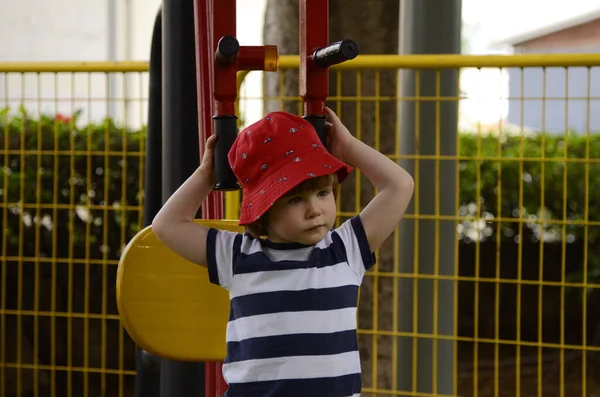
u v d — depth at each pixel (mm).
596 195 6629
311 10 2316
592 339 6516
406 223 4242
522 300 6648
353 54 2102
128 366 5941
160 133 3783
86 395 4629
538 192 6637
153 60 3764
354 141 2395
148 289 2723
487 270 6680
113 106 11492
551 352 6504
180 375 3514
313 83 2326
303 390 2156
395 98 4035
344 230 2324
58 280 5996
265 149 2176
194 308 2732
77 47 14219
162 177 3533
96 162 5988
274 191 2115
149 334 2719
